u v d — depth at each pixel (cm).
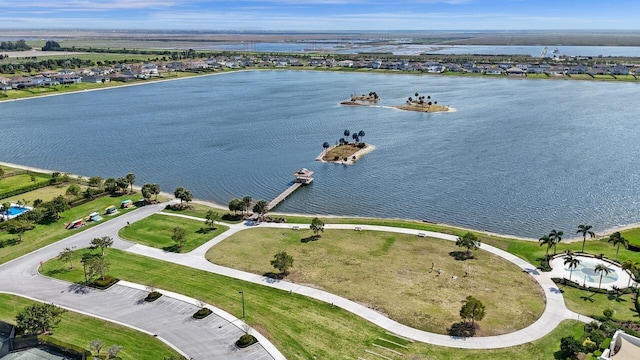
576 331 6194
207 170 14150
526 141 16625
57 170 14088
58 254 8494
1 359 5812
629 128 18262
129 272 7838
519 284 7394
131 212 10638
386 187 12450
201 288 7312
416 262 8125
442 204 11219
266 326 6328
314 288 7294
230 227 9788
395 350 5856
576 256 8306
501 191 11931
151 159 15275
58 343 5856
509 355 5759
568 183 12356
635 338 5562
